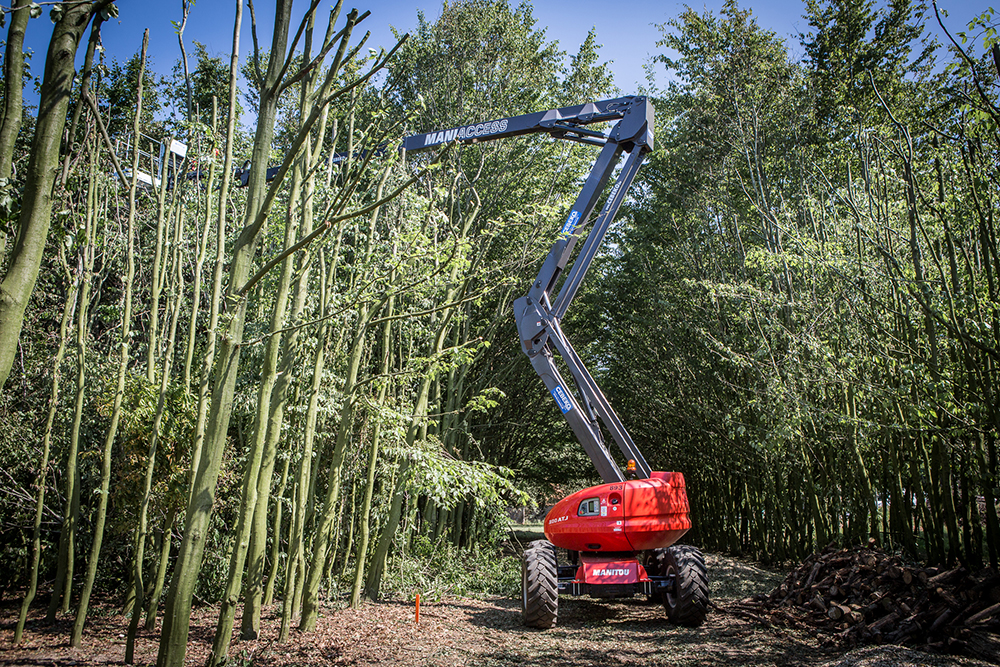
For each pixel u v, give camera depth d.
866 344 6.37
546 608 5.93
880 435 6.75
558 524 6.79
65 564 6.18
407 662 4.67
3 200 2.44
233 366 3.39
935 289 5.18
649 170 12.85
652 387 13.77
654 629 5.95
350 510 7.31
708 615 6.45
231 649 4.97
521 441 15.52
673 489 6.42
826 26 9.66
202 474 3.26
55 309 6.90
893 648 4.44
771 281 8.61
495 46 11.15
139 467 5.74
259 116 3.57
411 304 7.13
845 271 6.21
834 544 7.15
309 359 6.32
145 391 5.61
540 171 11.38
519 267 10.33
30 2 2.53
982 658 4.25
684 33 10.84
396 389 7.84
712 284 8.45
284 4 3.64
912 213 5.16
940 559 5.95
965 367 5.38
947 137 5.17
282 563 7.47
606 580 6.23
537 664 4.68
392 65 10.27
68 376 6.62
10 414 6.53
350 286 6.01
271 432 5.34
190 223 6.93
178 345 7.15
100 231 6.37
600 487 6.42
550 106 11.49
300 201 5.33
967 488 5.70
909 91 7.73
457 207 9.98
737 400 10.33
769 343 8.23
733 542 13.34
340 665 4.58
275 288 6.42
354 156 6.27
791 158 9.47
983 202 5.11
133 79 5.64
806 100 9.59
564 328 15.92
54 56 2.64
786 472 9.68
